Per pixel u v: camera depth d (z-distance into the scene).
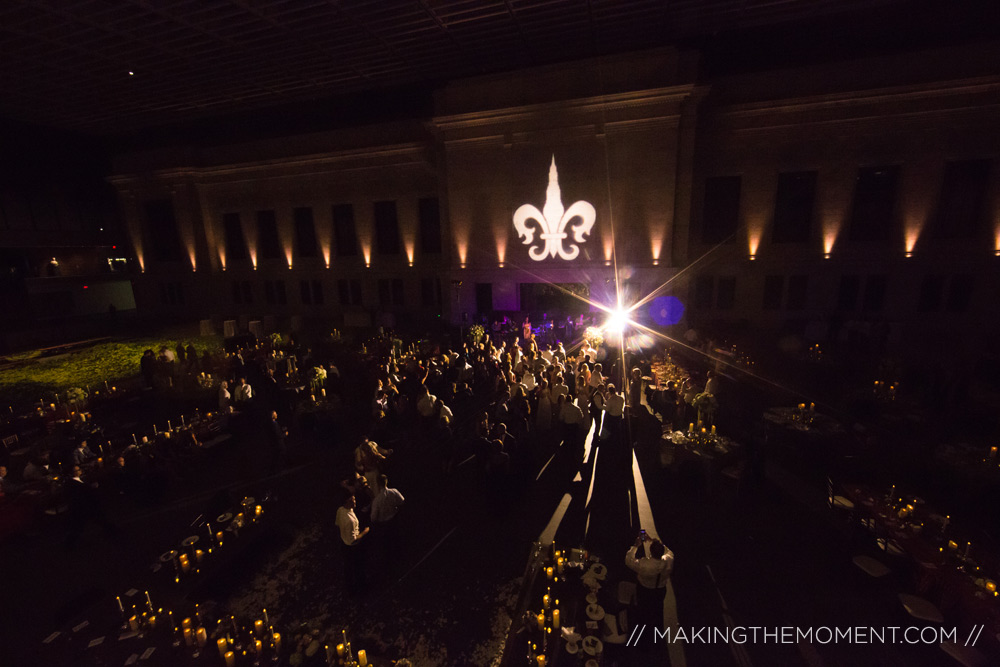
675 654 6.38
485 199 26.39
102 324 35.44
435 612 7.30
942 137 21.20
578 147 24.11
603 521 9.37
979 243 21.83
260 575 8.27
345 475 11.74
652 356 19.69
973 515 8.59
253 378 17.66
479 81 24.50
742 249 25.27
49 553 9.11
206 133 36.69
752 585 7.55
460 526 9.41
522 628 6.76
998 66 19.67
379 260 31.94
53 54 21.97
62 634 7.18
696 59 21.58
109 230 46.00
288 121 34.28
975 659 5.74
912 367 15.40
